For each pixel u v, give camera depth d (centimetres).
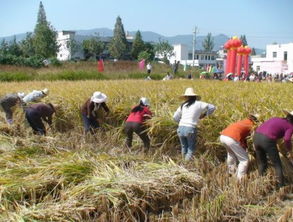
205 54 10894
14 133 986
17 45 7300
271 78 3525
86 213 516
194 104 797
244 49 3484
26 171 617
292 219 528
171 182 604
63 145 847
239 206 581
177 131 814
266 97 1030
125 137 995
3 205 520
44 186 573
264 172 695
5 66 3753
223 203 575
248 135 716
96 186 557
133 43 8662
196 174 658
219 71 4397
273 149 661
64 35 9300
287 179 708
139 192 568
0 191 538
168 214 562
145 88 1366
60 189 577
